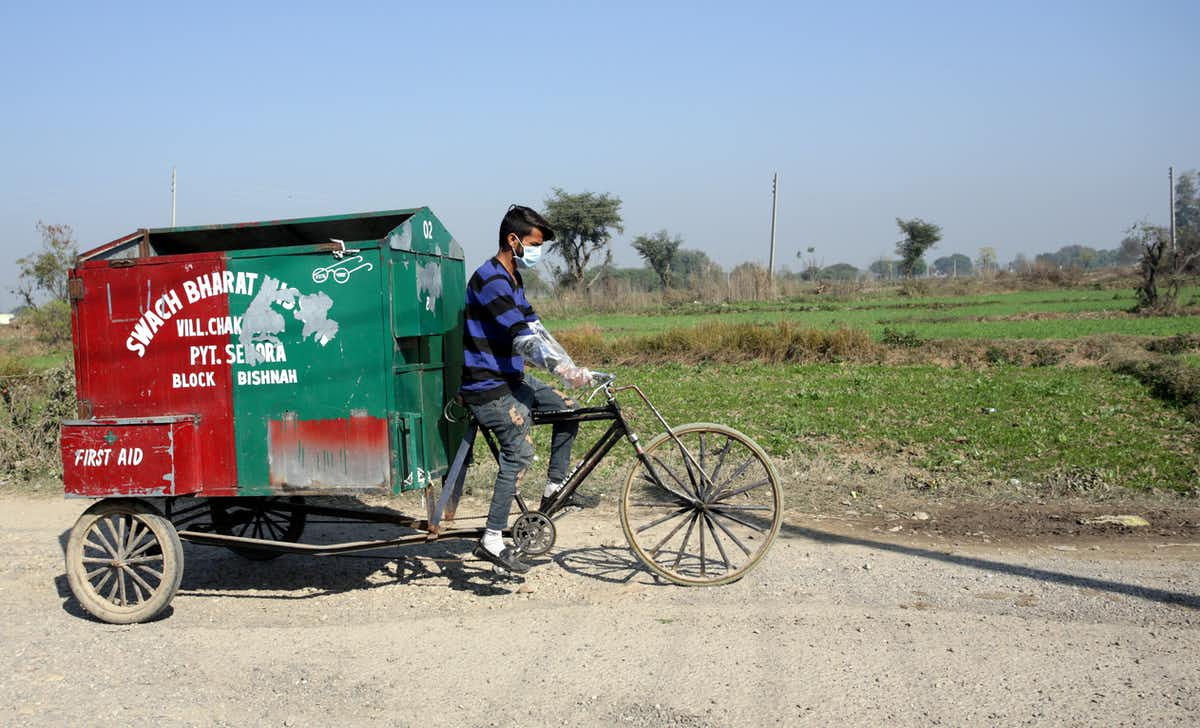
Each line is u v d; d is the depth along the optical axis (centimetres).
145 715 418
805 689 420
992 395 1510
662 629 503
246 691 443
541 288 7088
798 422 1248
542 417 582
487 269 543
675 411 1423
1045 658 447
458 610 554
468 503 843
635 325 4119
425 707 419
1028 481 874
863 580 584
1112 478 867
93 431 546
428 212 581
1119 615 507
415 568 645
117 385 560
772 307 5309
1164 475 877
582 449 1105
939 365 2150
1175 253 3938
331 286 529
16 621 562
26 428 1127
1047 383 1669
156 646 509
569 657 469
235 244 671
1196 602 525
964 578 584
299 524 691
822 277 7506
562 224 7369
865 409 1391
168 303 550
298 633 524
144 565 570
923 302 5341
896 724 386
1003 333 2878
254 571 657
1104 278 7375
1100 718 384
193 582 640
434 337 596
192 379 550
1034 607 525
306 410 537
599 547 682
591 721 399
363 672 461
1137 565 606
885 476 905
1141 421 1206
